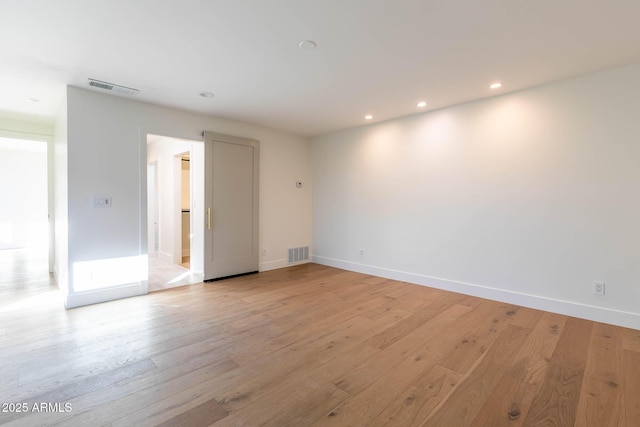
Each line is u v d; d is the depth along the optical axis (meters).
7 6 1.92
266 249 5.16
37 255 6.55
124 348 2.39
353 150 5.11
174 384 1.93
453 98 3.67
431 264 4.17
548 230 3.24
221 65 2.82
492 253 3.63
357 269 5.07
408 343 2.51
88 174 3.38
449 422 1.60
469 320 3.00
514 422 1.60
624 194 2.82
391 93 3.51
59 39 2.35
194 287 4.14
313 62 2.76
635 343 2.49
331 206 5.48
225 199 4.56
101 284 3.49
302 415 1.66
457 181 3.90
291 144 5.49
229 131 4.61
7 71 2.90
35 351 2.34
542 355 2.30
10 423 1.57
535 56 2.63
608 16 2.06
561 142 3.14
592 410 1.70
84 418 1.61
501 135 3.53
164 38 2.35
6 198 7.60
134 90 3.40
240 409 1.70
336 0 1.91
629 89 2.78
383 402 1.77
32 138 4.66
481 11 2.02
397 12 2.04
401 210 4.48
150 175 6.79
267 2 1.93
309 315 3.13
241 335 2.65
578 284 3.07
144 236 3.80
